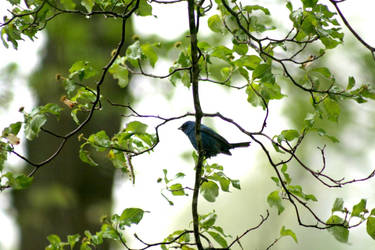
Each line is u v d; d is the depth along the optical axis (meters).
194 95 6.83
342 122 17.34
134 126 6.93
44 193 13.08
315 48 15.35
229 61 6.83
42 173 13.73
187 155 15.08
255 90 6.80
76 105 6.71
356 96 6.61
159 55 14.73
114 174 14.18
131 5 7.02
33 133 6.07
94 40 14.69
